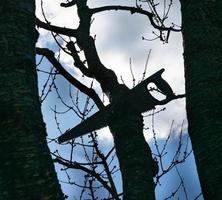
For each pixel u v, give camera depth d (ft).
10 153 8.36
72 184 17.49
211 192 10.63
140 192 13.89
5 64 9.33
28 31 10.05
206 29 12.64
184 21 13.32
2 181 8.14
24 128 8.63
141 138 15.38
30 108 8.93
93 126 15.56
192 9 13.17
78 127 15.48
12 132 8.55
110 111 15.58
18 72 9.27
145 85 15.48
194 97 11.75
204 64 12.07
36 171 8.26
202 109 11.41
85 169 18.02
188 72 12.38
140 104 15.49
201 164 11.04
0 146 8.45
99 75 18.95
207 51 12.26
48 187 8.20
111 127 15.81
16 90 9.02
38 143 8.63
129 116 15.62
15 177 8.15
